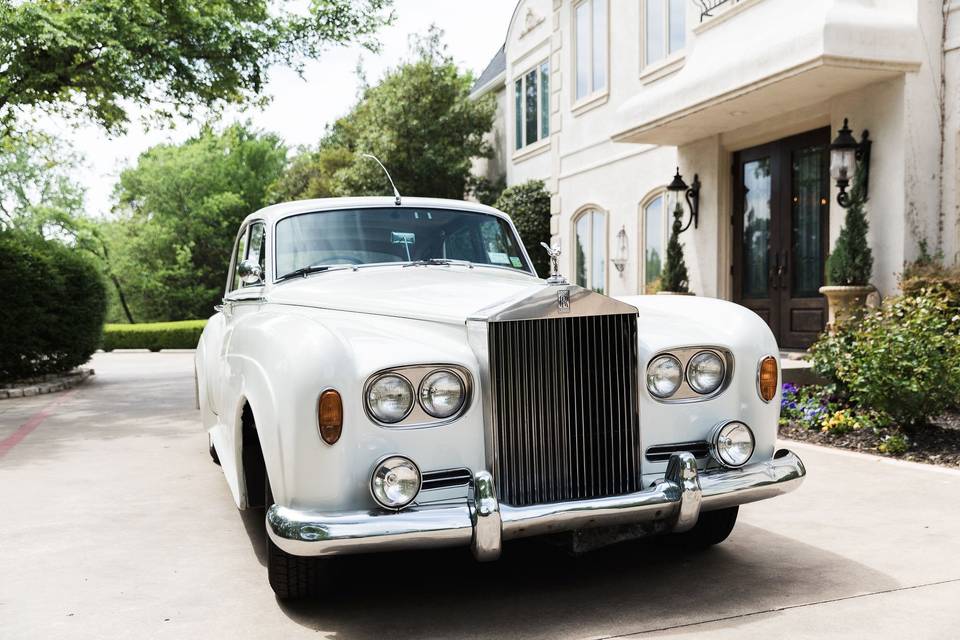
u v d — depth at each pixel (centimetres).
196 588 347
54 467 604
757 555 377
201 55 1197
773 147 1070
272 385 299
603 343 316
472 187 2147
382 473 281
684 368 336
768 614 306
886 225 853
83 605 327
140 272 4175
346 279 409
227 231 4466
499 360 300
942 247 845
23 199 3838
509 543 408
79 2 1137
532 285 382
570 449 311
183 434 758
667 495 310
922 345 588
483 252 481
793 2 921
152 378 1417
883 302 711
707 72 971
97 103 1296
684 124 1065
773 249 1072
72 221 3981
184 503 494
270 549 310
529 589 343
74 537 423
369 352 294
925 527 412
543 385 307
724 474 325
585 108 1500
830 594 325
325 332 300
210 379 494
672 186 1150
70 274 1305
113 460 630
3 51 1080
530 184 1717
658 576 354
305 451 284
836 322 784
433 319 323
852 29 798
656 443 330
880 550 378
